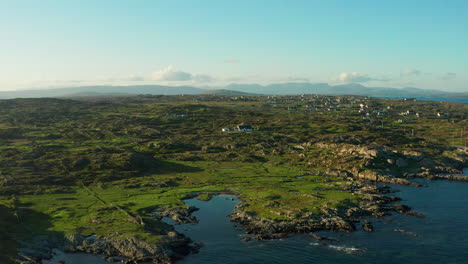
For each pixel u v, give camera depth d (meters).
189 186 132.62
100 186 129.88
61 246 78.50
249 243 81.62
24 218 91.88
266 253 76.44
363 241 82.06
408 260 73.00
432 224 92.31
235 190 126.00
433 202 111.62
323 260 73.12
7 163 150.00
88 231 84.88
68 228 86.31
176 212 101.44
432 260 72.81
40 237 80.31
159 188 129.75
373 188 125.00
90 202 109.75
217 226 92.44
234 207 107.75
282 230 88.31
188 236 85.88
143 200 112.81
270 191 122.44
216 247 79.56
